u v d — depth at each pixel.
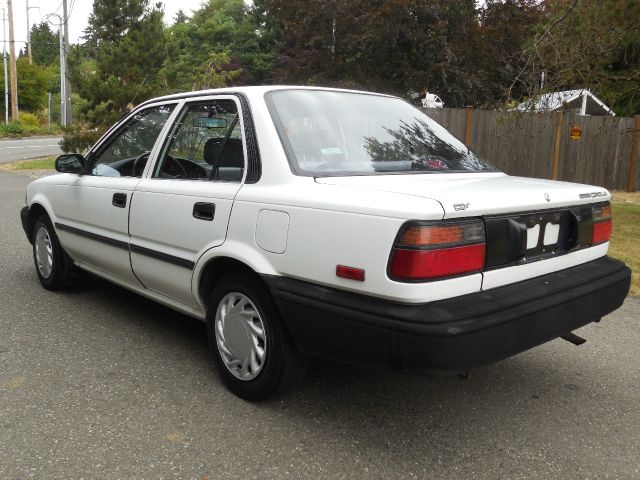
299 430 3.18
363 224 2.74
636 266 6.77
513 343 2.81
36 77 51.84
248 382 3.42
